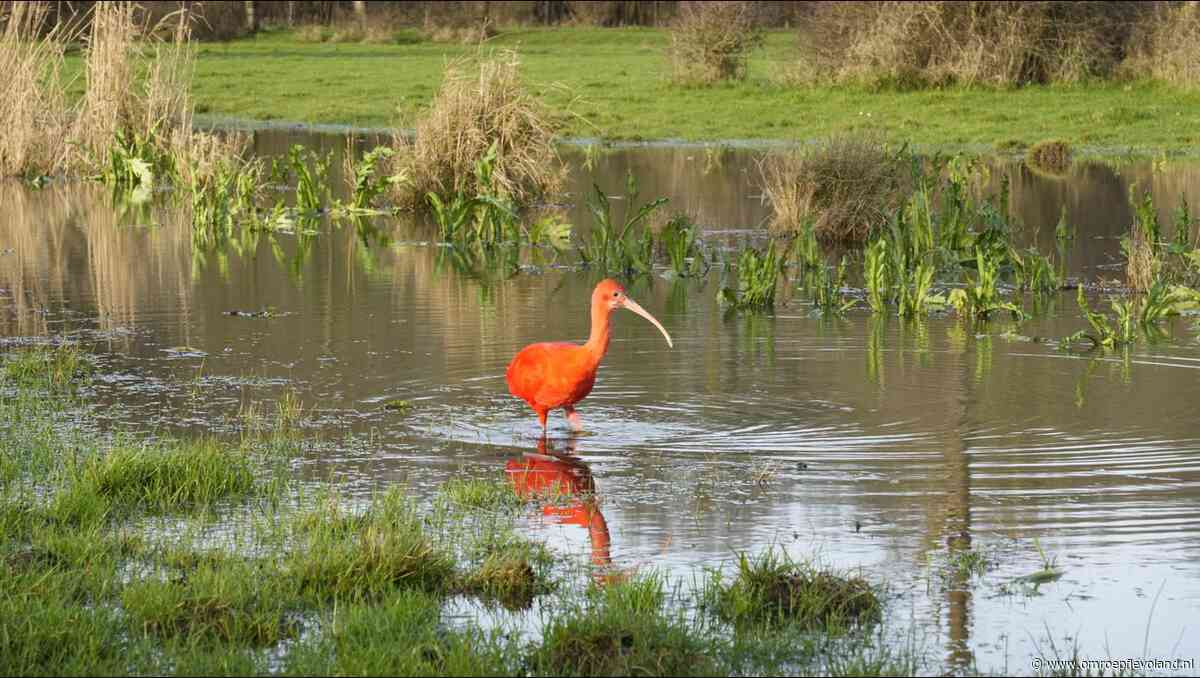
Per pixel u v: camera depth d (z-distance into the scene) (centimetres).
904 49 4278
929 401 1251
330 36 6856
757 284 1752
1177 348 1487
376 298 1803
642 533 906
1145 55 4291
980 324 1636
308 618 757
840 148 2395
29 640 702
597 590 802
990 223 2038
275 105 4400
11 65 3162
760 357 1443
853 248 2270
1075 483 1006
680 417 1198
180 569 817
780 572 804
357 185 2717
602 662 698
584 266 2111
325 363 1405
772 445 1111
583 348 1122
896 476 1027
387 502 921
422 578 809
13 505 909
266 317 1662
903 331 1588
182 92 3191
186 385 1306
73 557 823
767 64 5131
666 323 1639
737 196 2805
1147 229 1895
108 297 1800
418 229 2536
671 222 2092
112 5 3169
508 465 1058
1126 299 1798
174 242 2316
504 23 7612
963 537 898
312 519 895
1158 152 3369
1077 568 844
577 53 6100
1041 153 3169
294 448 1095
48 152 3170
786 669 705
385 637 723
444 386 1309
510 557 833
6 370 1353
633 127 3916
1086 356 1448
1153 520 926
